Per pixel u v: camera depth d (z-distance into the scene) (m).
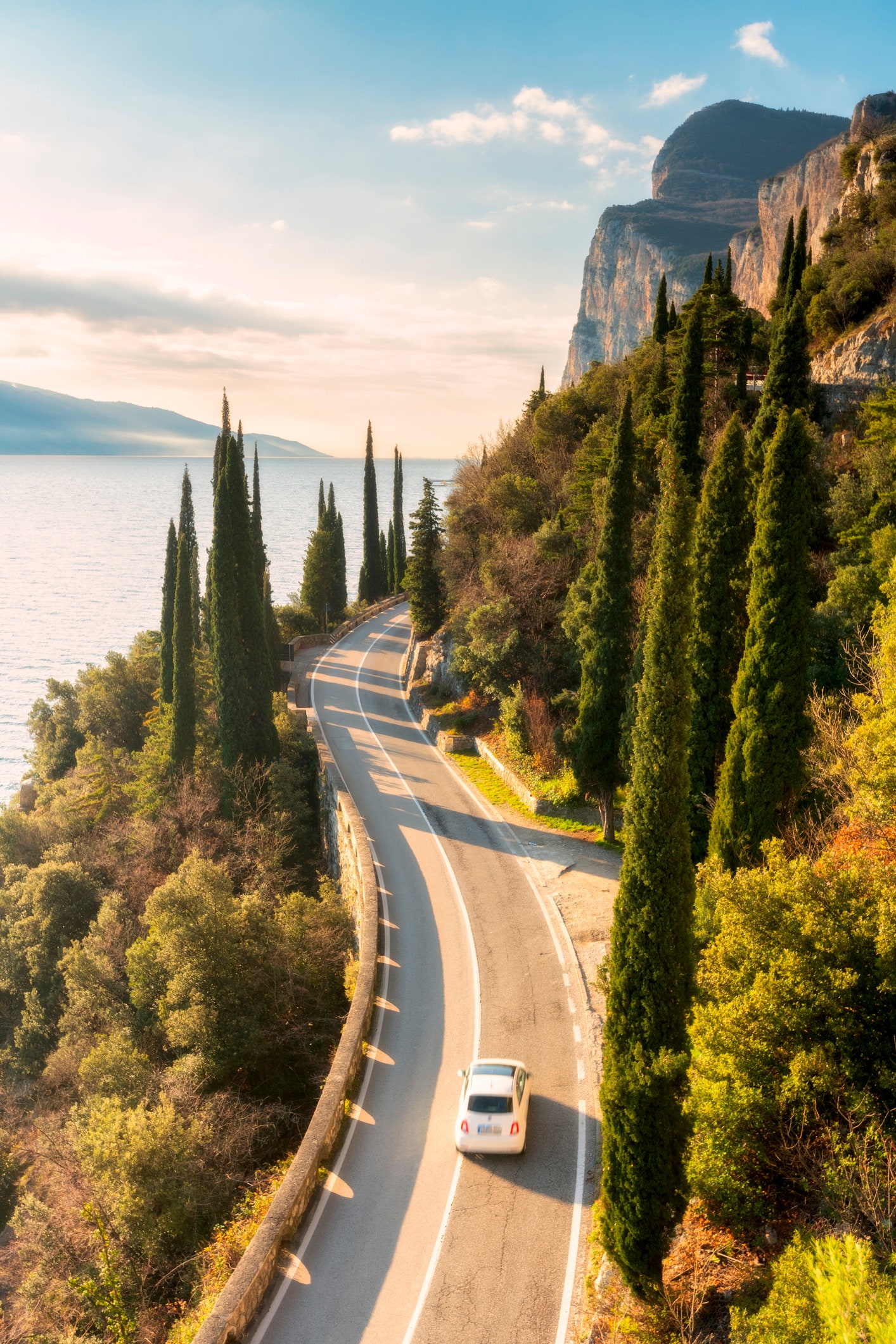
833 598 29.56
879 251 47.12
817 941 12.60
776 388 37.72
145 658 77.00
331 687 63.34
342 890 36.72
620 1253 13.50
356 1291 15.07
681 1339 12.06
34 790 79.00
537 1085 20.56
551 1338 13.94
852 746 16.67
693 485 39.41
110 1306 18.34
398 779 43.50
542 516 54.81
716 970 13.95
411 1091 20.75
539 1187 17.31
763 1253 12.66
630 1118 13.33
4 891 48.69
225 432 46.41
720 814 22.56
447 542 64.50
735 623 25.44
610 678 32.12
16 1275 28.80
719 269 54.66
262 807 44.94
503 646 44.19
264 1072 26.50
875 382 41.66
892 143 53.84
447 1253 15.79
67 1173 24.45
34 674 159.88
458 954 26.98
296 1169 17.28
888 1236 10.29
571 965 26.09
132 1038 31.53
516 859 33.53
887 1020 12.48
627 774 32.09
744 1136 12.54
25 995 43.56
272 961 26.77
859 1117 11.80
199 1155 21.38
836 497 35.19
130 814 56.41
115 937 37.72
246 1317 14.41
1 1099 38.00
